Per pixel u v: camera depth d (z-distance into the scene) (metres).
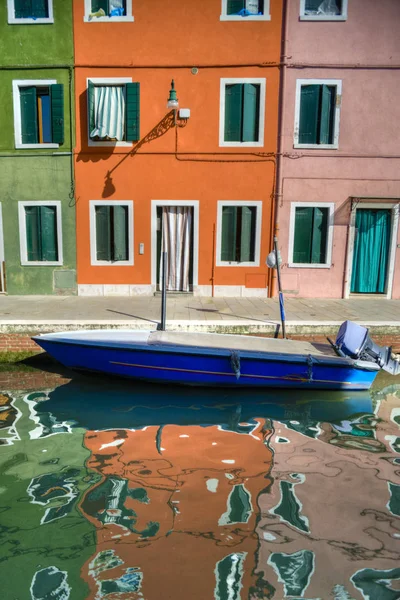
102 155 11.55
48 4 10.98
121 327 8.34
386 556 3.22
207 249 11.85
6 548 3.23
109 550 3.21
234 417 5.89
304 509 3.77
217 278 11.90
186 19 11.03
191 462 4.60
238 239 11.89
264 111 11.30
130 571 3.02
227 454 4.80
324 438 5.28
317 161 11.49
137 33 11.09
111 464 4.52
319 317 9.12
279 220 11.70
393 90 11.23
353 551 3.25
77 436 5.21
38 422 5.63
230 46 11.11
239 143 11.45
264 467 4.52
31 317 8.80
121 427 5.50
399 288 11.88
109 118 11.33
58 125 11.38
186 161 11.54
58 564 3.07
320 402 6.51
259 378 6.75
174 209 11.87
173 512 3.69
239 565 3.09
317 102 11.26
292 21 10.98
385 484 4.21
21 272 11.93
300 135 11.48
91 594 2.81
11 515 3.62
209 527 3.49
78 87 11.32
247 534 3.42
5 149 11.58
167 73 11.23
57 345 7.00
